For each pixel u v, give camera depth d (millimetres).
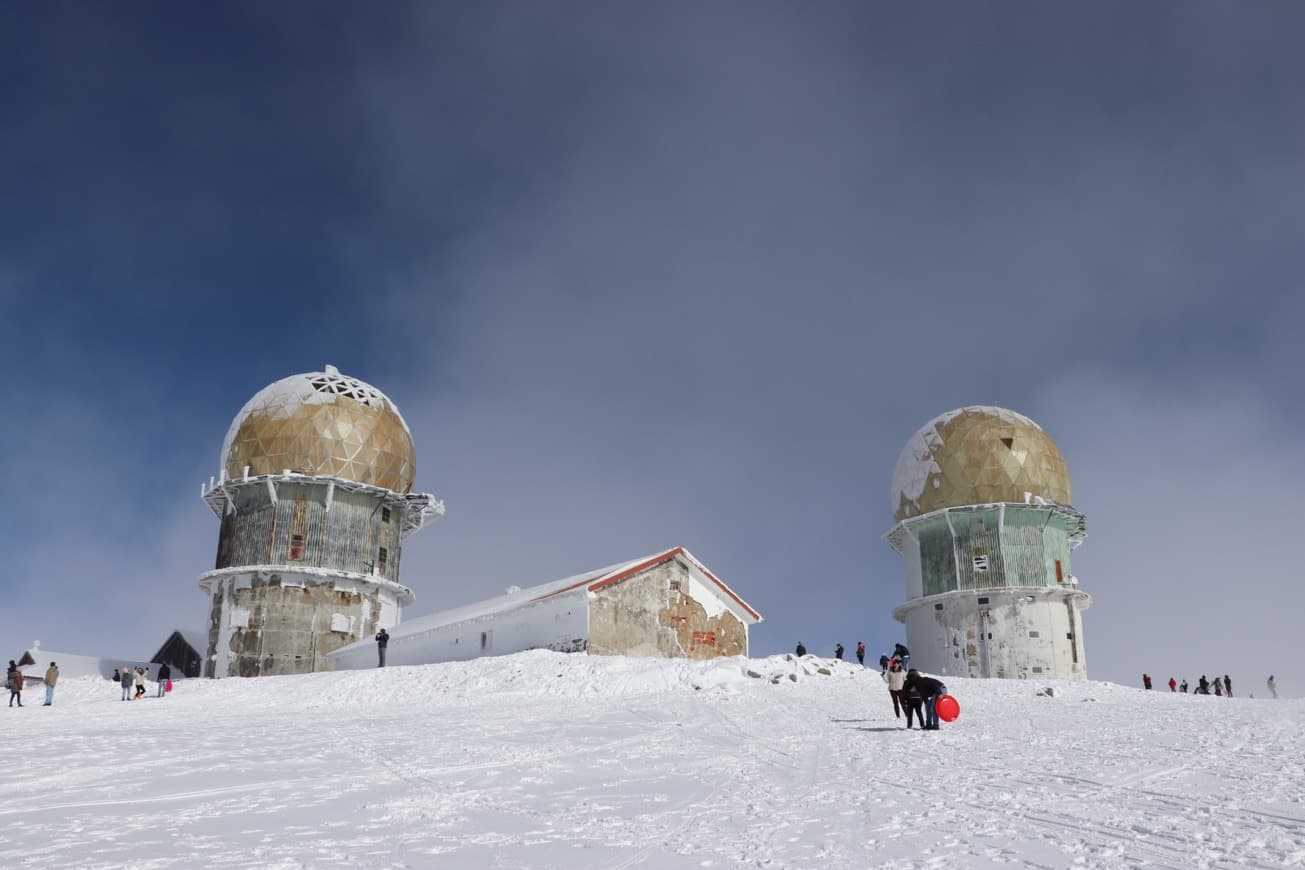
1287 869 6008
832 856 6664
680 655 37938
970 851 6699
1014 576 54062
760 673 29984
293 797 9547
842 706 21875
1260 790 9062
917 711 16531
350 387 54500
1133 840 6922
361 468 52188
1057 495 56125
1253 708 21516
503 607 40875
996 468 55188
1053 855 6527
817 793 9523
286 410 51812
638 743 14602
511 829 7867
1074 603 54500
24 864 6613
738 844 7148
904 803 8742
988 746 13477
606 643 35625
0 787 10219
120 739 15102
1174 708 21562
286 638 48438
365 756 12891
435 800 9344
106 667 58188
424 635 43188
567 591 36062
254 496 50906
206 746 14062
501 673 29531
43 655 57000
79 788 10148
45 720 21062
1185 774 10227
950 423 57594
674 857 6762
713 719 18797
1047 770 10719
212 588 51031
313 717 20578
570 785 10344
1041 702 23547
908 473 58719
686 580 39062
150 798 9508
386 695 27797
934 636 55625
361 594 51125
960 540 55469
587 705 22734
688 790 9930
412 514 56094
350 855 6906
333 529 50875
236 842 7383
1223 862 6223
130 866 6562
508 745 14258
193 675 60531
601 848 7094
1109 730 15633
